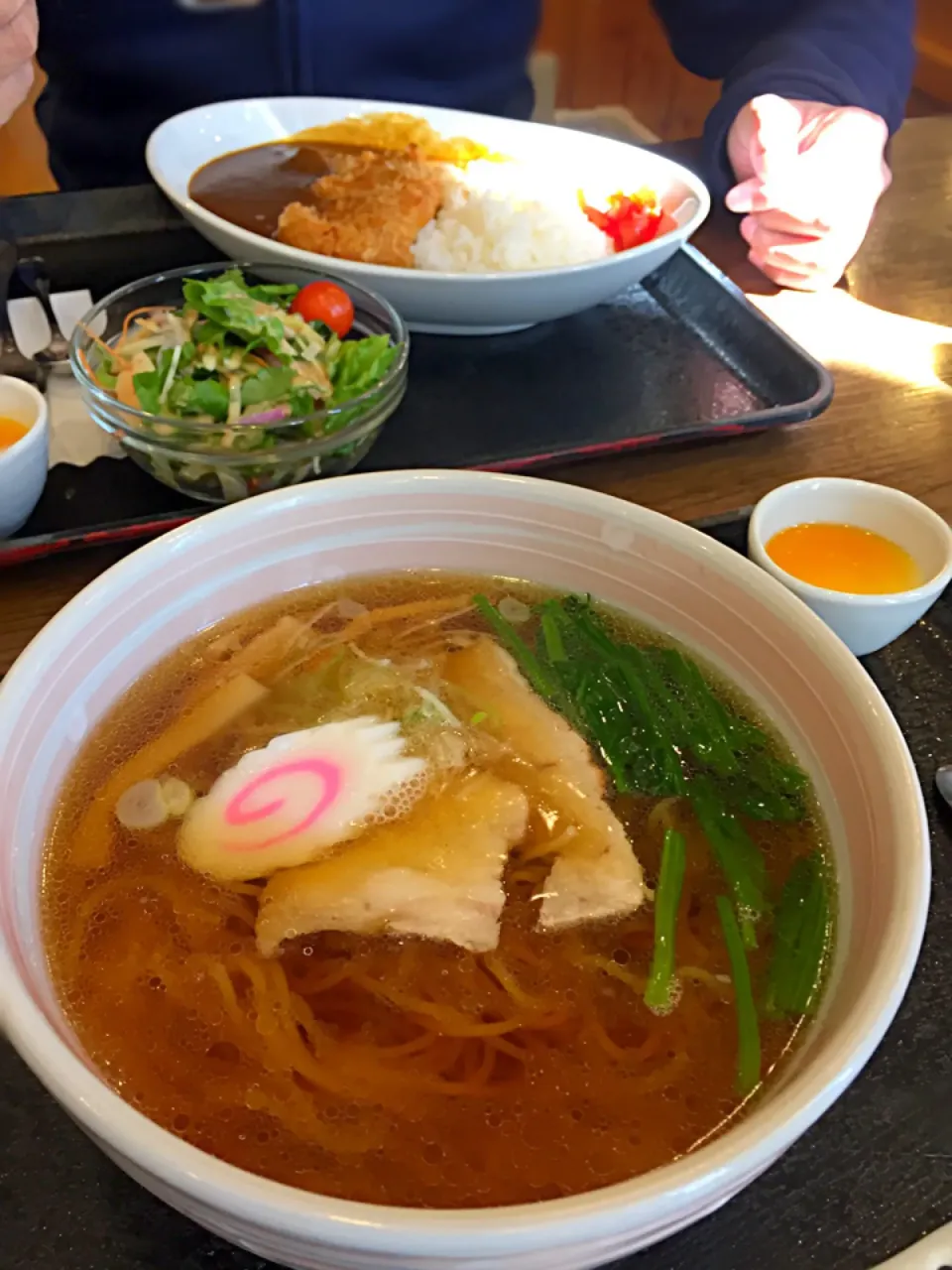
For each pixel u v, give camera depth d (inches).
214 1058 11.1
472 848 12.2
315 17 30.0
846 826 12.2
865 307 23.6
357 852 12.0
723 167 26.5
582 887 12.2
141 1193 10.9
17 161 34.8
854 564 17.4
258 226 22.9
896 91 27.8
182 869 12.3
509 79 33.2
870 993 9.7
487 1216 7.9
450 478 14.3
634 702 13.9
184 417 17.3
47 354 20.2
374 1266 8.1
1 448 17.1
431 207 23.4
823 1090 8.9
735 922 12.1
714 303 22.4
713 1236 10.9
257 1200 7.9
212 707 13.6
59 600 16.2
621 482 18.9
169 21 29.2
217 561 13.8
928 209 27.0
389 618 14.8
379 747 12.9
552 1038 11.5
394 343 19.4
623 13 47.2
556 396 20.6
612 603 14.9
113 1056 11.0
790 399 20.6
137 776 13.0
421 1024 11.5
